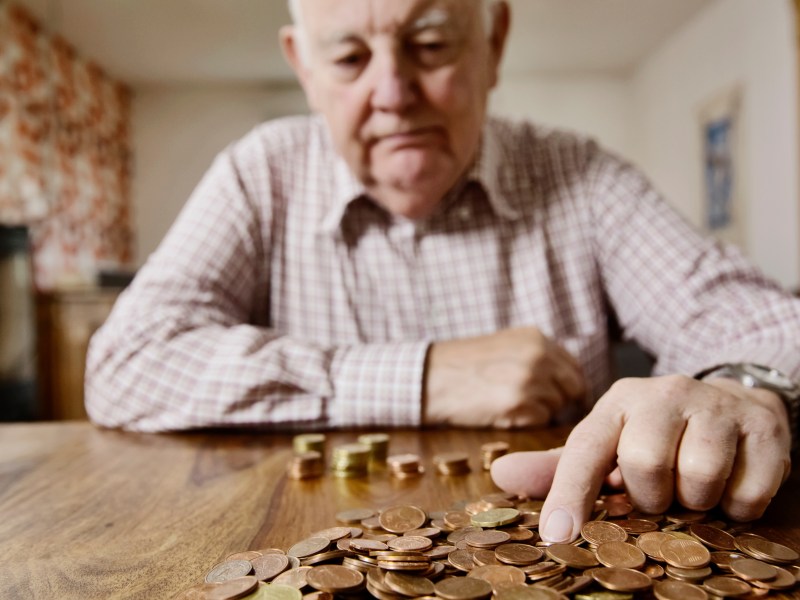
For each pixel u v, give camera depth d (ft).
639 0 8.86
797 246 7.07
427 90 1.99
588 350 2.43
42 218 8.66
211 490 1.25
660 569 0.80
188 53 10.30
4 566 0.89
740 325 1.94
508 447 1.39
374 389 1.78
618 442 0.99
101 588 0.81
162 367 1.93
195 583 0.82
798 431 1.30
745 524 0.95
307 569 0.83
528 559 0.83
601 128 12.23
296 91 12.05
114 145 11.27
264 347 1.91
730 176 8.55
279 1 8.49
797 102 6.97
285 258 2.58
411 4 1.86
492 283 2.50
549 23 9.61
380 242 2.52
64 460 1.53
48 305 7.51
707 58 9.12
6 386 7.01
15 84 8.23
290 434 1.79
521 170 2.58
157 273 2.31
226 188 2.52
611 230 2.48
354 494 1.20
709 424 0.96
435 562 0.85
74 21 8.91
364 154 2.16
